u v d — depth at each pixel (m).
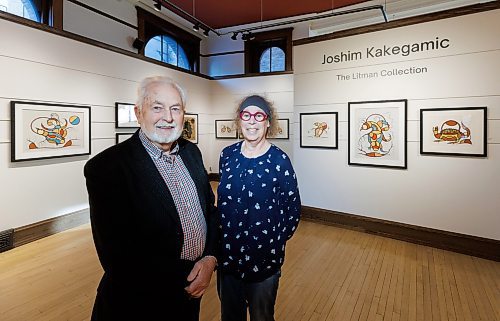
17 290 2.88
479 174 3.75
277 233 1.73
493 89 3.63
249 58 8.88
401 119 4.28
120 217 1.22
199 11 7.74
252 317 1.77
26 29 4.05
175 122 1.38
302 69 5.26
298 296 2.81
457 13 3.81
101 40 6.27
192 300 1.47
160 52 8.08
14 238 3.94
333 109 4.95
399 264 3.52
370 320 2.45
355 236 4.51
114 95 5.59
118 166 1.25
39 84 4.23
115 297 1.25
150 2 7.30
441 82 3.97
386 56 4.39
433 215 4.09
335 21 7.62
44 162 4.34
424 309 2.60
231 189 1.72
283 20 8.22
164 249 1.31
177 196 1.39
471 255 3.77
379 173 4.54
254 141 1.75
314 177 5.23
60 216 4.56
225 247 1.71
